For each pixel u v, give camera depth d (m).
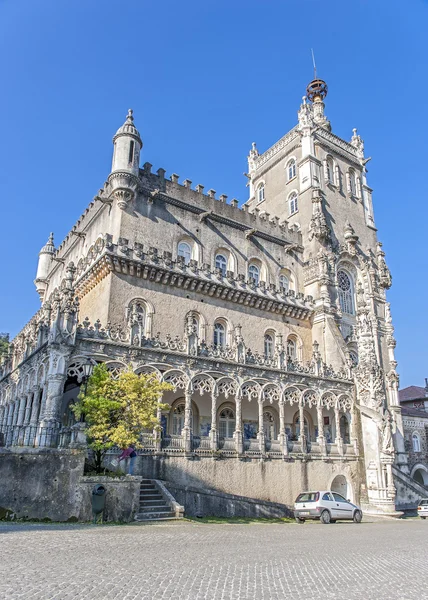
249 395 32.59
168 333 35.44
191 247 40.56
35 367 28.86
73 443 21.50
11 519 18.12
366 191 57.62
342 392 39.03
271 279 45.56
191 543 14.02
